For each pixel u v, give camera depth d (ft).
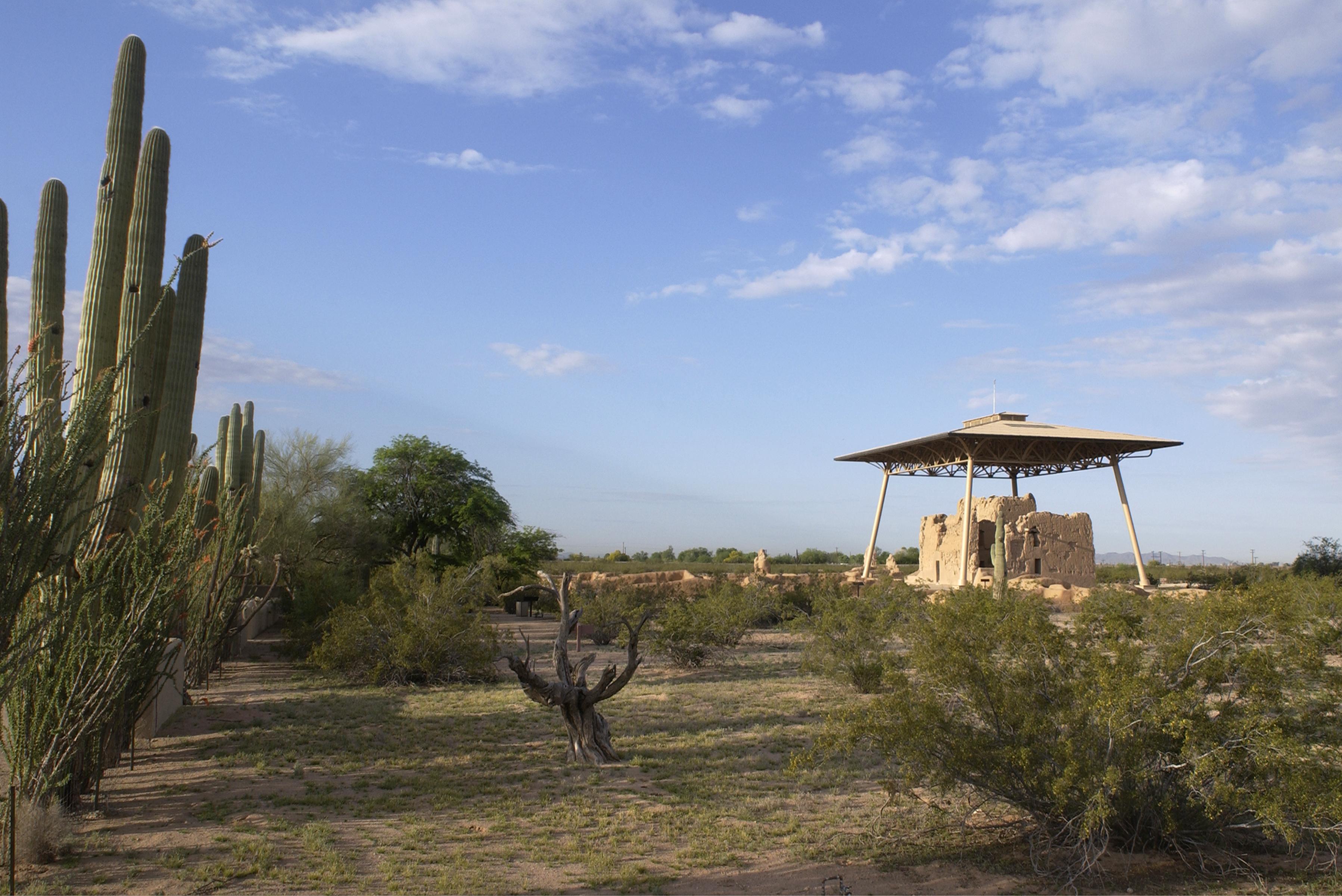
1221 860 26.96
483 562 76.48
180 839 28.96
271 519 103.96
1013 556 152.15
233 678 72.59
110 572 31.53
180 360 41.22
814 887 25.14
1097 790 25.90
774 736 47.21
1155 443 148.15
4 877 25.17
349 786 36.88
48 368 22.47
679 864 27.22
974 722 29.58
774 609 125.29
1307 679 27.14
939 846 28.94
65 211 35.37
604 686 42.04
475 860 27.35
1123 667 27.02
